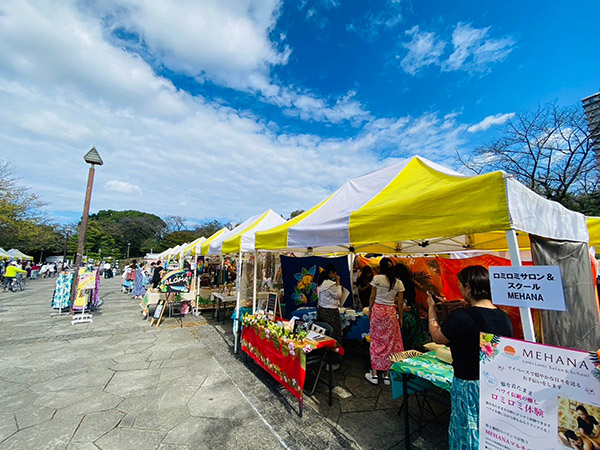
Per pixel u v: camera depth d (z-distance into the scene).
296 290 5.97
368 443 2.46
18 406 3.07
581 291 2.39
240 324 5.22
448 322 1.82
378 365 3.50
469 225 1.73
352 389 3.49
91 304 8.64
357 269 6.94
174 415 2.90
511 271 1.56
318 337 3.22
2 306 9.52
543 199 2.03
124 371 4.04
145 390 3.45
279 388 3.51
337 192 4.03
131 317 7.82
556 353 1.34
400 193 2.78
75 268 8.50
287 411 2.98
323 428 2.68
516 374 1.47
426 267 5.31
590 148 12.47
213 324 7.02
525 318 1.50
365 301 5.39
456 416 1.79
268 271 8.66
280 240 3.65
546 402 1.35
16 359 4.52
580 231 2.56
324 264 6.01
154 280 8.35
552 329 2.11
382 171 3.63
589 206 12.60
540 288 1.43
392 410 3.00
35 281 20.91
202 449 2.38
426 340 4.52
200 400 3.21
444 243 4.86
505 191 1.59
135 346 5.21
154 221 61.12
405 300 4.39
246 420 2.81
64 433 2.59
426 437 2.53
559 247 2.28
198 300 8.38
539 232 1.88
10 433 2.58
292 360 3.04
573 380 1.28
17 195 17.64
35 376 3.85
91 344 5.33
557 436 1.30
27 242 25.89
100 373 3.97
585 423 1.22
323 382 3.66
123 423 2.76
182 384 3.62
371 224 2.43
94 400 3.20
